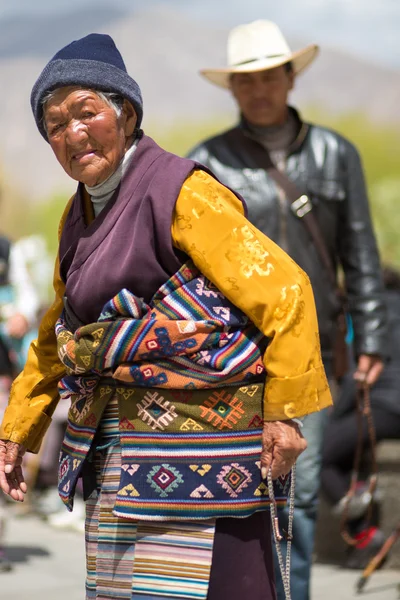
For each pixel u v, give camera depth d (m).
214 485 2.90
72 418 3.11
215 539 2.93
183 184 2.96
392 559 6.23
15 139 132.12
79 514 8.43
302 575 4.40
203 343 2.90
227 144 4.78
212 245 2.89
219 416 2.91
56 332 3.20
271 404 2.88
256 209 4.66
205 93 146.62
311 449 4.47
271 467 2.90
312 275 4.66
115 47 3.09
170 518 2.89
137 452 2.93
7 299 6.69
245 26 4.89
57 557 6.93
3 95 146.38
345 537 5.81
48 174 116.88
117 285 2.97
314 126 4.83
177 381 2.90
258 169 4.70
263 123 4.73
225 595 2.93
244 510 2.91
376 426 6.32
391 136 77.25
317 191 4.70
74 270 3.09
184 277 2.95
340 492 6.33
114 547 2.97
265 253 2.90
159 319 2.92
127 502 2.90
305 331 2.88
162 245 2.94
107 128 2.98
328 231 4.76
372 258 4.85
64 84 2.96
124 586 2.96
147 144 3.07
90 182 3.00
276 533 2.90
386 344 4.89
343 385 6.52
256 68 4.66
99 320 2.98
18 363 7.06
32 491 9.11
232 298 2.90
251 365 2.93
